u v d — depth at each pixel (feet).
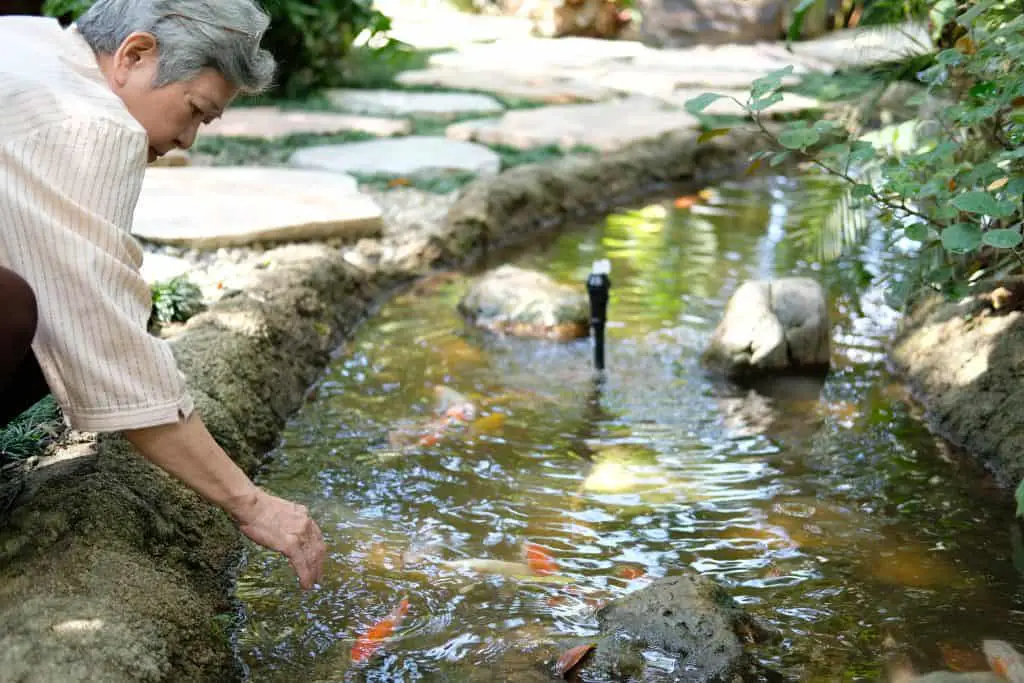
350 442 11.97
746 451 11.90
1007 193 10.20
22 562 7.86
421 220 18.13
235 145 20.75
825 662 8.39
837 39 34.14
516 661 8.39
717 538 10.19
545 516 10.55
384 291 16.46
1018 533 10.32
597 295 13.69
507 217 19.20
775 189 22.53
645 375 13.75
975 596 9.32
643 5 34.58
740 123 25.09
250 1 7.36
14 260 6.88
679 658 8.37
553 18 36.04
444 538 10.14
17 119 6.87
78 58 7.22
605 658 8.36
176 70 7.13
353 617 8.97
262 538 7.55
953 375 12.76
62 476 8.95
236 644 8.56
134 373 7.07
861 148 11.21
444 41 34.24
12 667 6.79
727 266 17.48
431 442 12.00
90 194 6.94
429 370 13.88
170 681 7.44
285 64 24.75
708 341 14.66
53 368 7.06
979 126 12.67
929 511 10.70
